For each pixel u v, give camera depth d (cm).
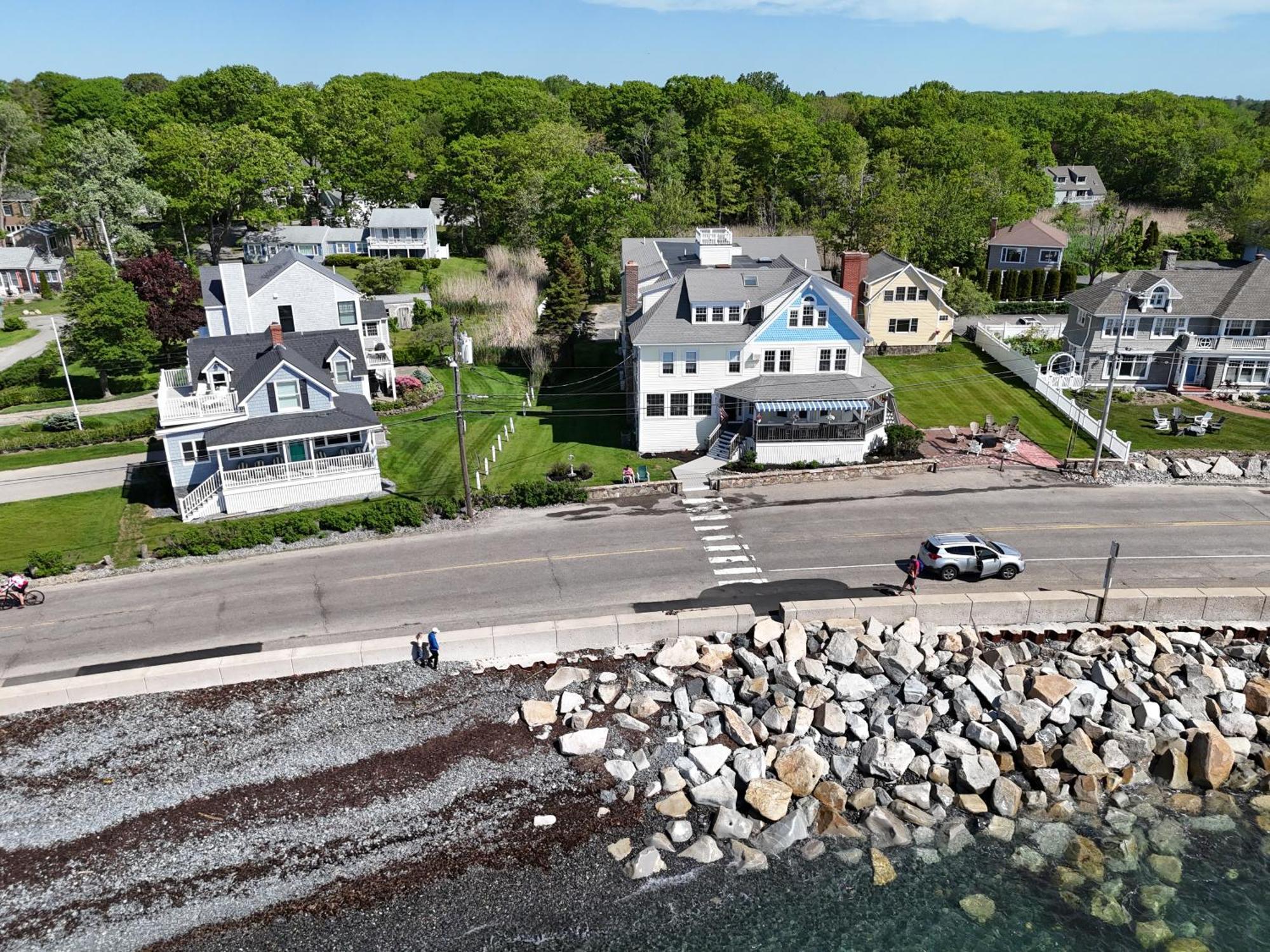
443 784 3066
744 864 2798
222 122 12038
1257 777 3250
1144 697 3456
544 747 3244
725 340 5531
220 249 10256
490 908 2622
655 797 3048
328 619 3862
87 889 2666
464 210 11262
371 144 11444
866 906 2670
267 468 4934
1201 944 2562
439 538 4634
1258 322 6550
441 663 3641
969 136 12619
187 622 3856
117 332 6750
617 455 5716
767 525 4694
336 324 6525
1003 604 3841
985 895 2722
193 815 2928
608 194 9531
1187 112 16100
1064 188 13725
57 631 3797
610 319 8844
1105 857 2883
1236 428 5969
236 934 2530
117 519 4894
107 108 13988
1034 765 3206
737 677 3562
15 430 6078
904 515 4775
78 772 3092
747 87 16138
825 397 5422
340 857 2783
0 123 12225
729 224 12019
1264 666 3694
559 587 4081
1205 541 4450
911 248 8950
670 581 4112
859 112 16100
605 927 2570
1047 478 5278
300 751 3195
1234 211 10831
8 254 10019
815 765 3133
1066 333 7456
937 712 3419
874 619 3741
